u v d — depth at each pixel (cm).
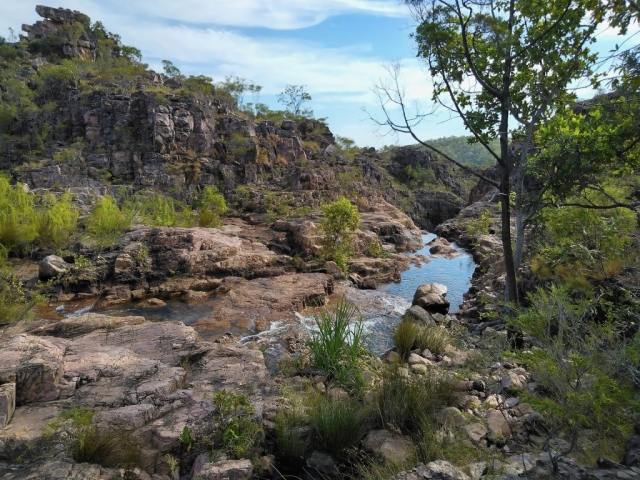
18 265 1644
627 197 1210
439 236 3881
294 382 702
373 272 2033
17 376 524
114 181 3862
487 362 723
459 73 780
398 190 7069
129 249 1691
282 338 1112
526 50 769
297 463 510
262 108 6944
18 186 1959
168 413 529
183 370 646
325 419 531
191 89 5144
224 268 1762
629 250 879
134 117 4216
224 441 484
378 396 582
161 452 468
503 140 791
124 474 418
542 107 800
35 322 1086
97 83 4806
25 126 4403
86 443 434
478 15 710
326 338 782
